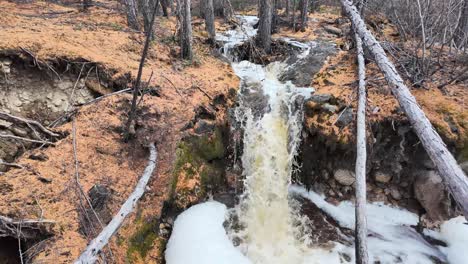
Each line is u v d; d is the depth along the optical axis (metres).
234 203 5.36
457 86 5.73
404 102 2.89
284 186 5.84
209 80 6.32
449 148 4.75
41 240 3.28
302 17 10.45
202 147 5.27
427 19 6.46
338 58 7.68
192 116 5.23
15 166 3.79
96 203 3.64
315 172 5.75
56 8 9.98
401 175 5.23
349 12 4.21
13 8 8.73
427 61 6.03
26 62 5.06
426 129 2.59
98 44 6.36
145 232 4.10
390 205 5.30
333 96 5.88
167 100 5.31
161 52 6.99
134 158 4.56
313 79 6.92
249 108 6.25
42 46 5.29
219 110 5.84
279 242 4.82
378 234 4.93
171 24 9.76
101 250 3.10
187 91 5.67
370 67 6.69
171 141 4.84
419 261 4.46
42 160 3.98
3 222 3.10
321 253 4.62
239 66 7.99
